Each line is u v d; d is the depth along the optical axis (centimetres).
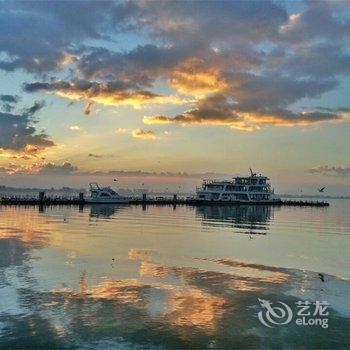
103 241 4809
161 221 8012
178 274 3139
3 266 3216
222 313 2252
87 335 1925
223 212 11588
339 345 1895
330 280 3022
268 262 3738
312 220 9606
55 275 2966
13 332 1938
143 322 2092
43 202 13425
